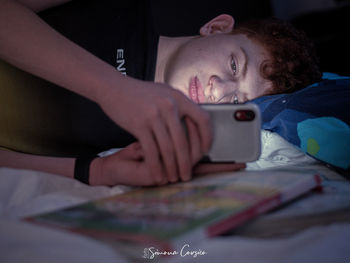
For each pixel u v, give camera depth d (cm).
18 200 64
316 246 37
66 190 70
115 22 118
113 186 77
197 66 118
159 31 201
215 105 70
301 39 138
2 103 106
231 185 59
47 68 72
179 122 61
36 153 110
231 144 70
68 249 36
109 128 114
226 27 141
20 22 77
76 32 115
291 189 54
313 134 93
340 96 99
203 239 39
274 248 38
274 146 106
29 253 35
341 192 62
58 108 110
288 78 124
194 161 66
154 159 62
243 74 119
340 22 220
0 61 106
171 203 52
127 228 41
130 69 115
